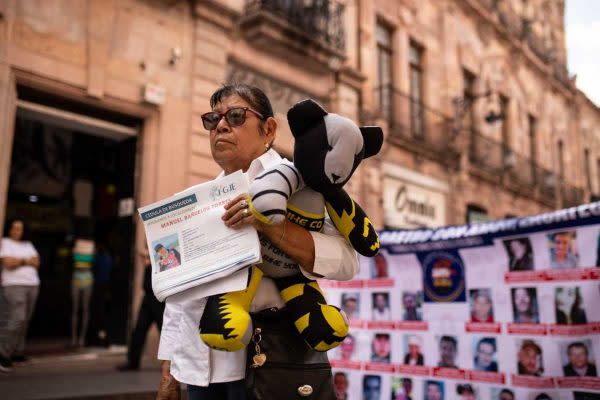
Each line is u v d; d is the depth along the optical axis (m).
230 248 1.40
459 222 13.98
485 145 15.77
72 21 6.64
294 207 1.43
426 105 14.11
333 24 10.39
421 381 3.40
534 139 19.89
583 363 2.86
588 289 2.90
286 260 1.47
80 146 8.28
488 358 3.17
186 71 7.80
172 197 1.52
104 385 4.84
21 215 9.02
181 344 1.54
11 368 5.43
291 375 1.41
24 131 7.80
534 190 18.16
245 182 1.43
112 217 8.08
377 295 3.69
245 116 1.60
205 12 8.06
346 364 3.71
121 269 7.21
